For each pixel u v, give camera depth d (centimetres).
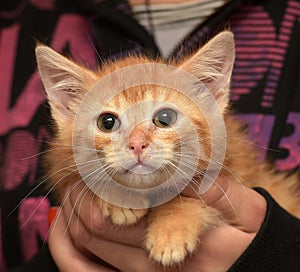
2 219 21
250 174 17
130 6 21
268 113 20
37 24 23
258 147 19
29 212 21
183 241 14
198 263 15
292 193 19
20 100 23
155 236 14
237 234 15
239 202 15
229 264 14
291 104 21
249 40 21
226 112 16
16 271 18
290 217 15
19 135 22
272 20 21
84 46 22
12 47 23
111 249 15
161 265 14
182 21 21
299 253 14
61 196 16
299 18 21
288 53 21
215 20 20
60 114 16
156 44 20
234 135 17
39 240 21
